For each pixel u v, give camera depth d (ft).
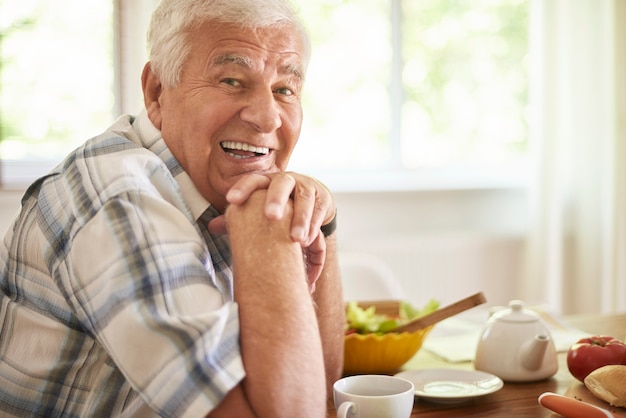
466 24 11.49
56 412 3.34
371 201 11.00
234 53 3.53
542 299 11.09
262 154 3.77
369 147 11.25
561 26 10.84
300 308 3.00
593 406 3.39
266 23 3.58
